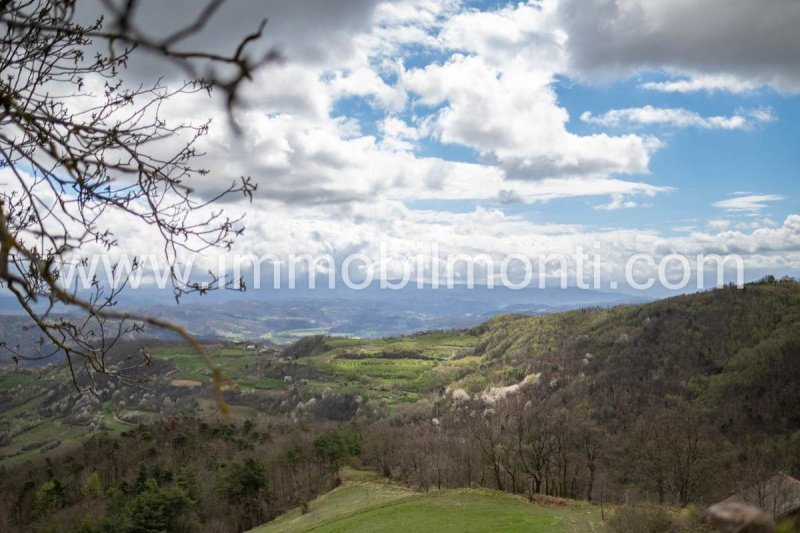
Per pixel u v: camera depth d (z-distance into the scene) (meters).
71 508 76.06
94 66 3.97
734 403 110.69
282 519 68.75
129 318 2.02
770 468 60.88
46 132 2.81
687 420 71.81
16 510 81.25
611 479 69.38
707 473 62.75
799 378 110.19
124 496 75.25
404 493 70.75
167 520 65.19
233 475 73.56
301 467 86.06
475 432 79.50
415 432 107.19
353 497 72.38
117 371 3.62
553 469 72.62
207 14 1.61
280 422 128.38
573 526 47.59
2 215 1.97
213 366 1.90
